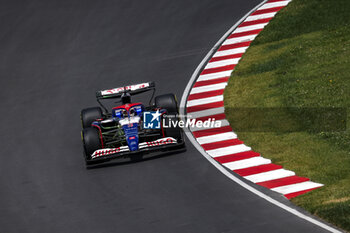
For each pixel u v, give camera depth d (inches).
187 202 1596.9
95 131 1886.1
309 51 2659.9
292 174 1718.8
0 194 1813.5
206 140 2047.2
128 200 1653.5
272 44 2834.6
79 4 3725.4
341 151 1829.5
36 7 3764.8
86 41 3225.9
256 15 3196.4
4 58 3157.0
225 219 1469.0
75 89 2706.7
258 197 1579.7
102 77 2792.8
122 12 3513.8
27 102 2637.8
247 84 2486.5
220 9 3348.9
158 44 3058.6
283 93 2326.5
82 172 1897.1
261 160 1846.7
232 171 1782.7
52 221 1585.9
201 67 2736.2
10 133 2338.8
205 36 3063.5
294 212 1467.8
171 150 1982.0
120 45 3115.2
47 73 2923.2
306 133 2009.1
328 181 1638.8
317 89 2292.1
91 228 1514.5
